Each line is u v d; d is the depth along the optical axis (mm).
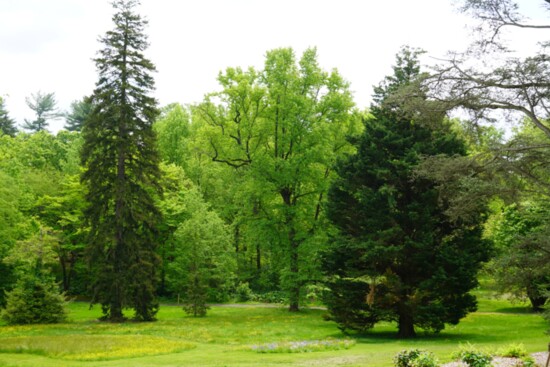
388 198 24344
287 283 38312
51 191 50219
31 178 50156
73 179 46656
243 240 55781
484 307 39438
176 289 50031
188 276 42188
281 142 39594
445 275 23578
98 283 34125
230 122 41062
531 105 16453
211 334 27031
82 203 47000
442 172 18594
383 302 25312
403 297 25281
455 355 15664
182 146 61344
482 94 16688
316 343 21922
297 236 37719
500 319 32344
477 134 18328
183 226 44312
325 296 26938
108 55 35062
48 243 36906
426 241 23953
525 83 16094
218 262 45281
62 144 61688
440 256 24109
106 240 33812
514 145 18047
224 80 40656
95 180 34312
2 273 40156
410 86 17703
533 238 18219
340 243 26141
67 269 54188
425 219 24344
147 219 35031
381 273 25938
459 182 19031
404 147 25969
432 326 24594
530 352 16984
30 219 43438
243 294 51938
